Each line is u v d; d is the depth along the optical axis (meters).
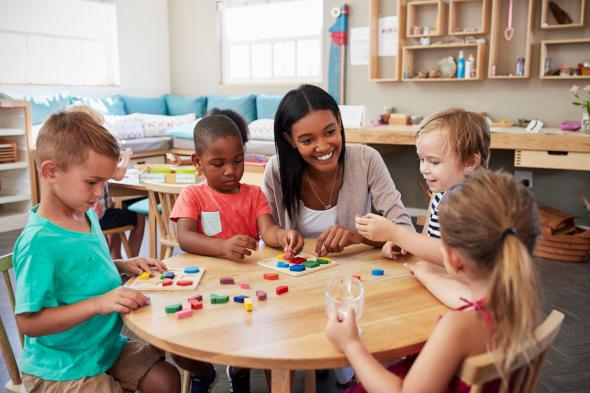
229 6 6.19
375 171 1.75
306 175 1.72
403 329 1.01
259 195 1.71
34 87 5.46
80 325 1.22
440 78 4.52
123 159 2.90
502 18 4.30
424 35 4.59
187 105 6.40
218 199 1.66
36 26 5.44
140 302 1.13
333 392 2.00
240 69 6.33
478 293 0.90
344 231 1.51
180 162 3.34
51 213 1.21
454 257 0.90
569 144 3.23
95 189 1.21
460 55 4.42
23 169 4.62
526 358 0.82
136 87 6.49
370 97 5.12
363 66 5.11
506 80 4.39
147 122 5.86
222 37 6.39
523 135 3.37
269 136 5.30
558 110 4.21
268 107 5.72
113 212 3.04
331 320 0.95
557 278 3.22
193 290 1.24
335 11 5.16
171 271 1.37
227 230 1.65
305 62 5.79
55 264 1.17
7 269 1.36
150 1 6.54
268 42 6.03
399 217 1.69
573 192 4.23
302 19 5.73
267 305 1.14
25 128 4.50
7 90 5.24
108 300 1.12
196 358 0.95
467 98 4.59
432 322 1.04
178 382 1.31
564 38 4.08
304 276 1.33
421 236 1.37
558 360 2.25
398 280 1.29
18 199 4.55
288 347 0.94
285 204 1.76
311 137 1.51
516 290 0.80
